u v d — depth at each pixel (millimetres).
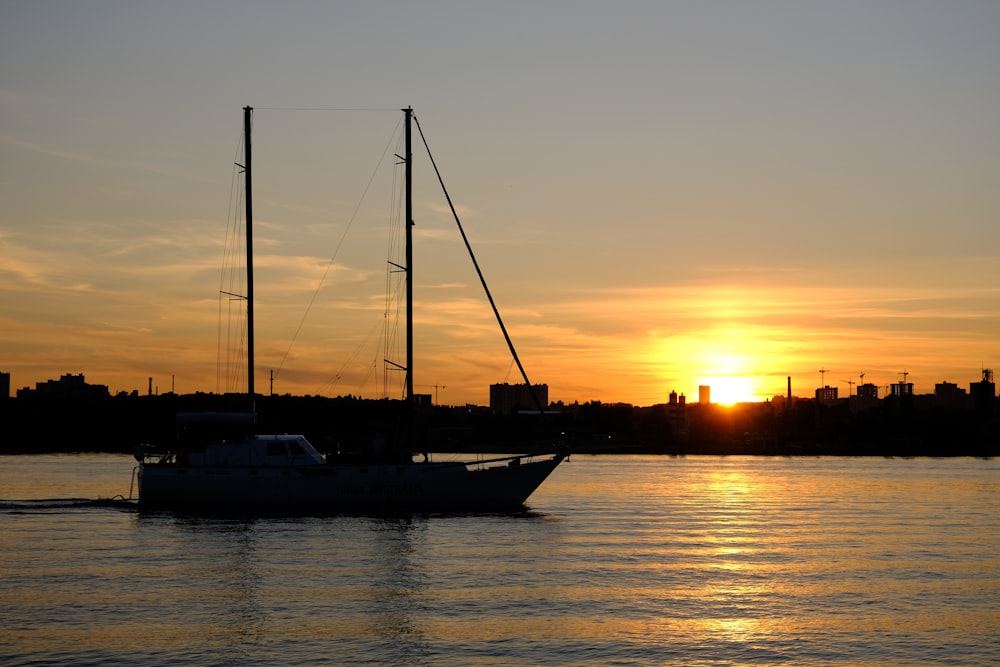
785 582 48375
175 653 34844
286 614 40344
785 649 36188
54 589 44875
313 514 68250
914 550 59688
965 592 46312
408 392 71500
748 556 56406
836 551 59000
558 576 48781
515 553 55094
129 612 40562
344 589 45125
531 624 39188
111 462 173375
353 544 57562
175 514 69062
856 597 45000
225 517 68250
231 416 69375
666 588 46375
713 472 166500
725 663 34500
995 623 40219
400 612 40844
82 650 35094
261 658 34375
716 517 78312
